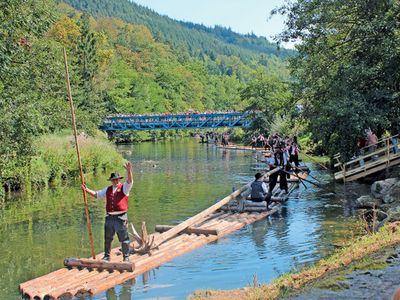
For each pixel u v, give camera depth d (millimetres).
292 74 29219
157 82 129125
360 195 20219
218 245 13250
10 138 19375
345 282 7633
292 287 8109
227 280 10336
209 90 165250
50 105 22844
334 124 22625
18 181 25688
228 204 18203
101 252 13180
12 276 11422
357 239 11594
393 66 22078
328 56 25625
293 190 22375
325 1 24344
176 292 9758
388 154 22531
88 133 43906
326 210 17422
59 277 10781
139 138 91375
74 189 26609
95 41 75562
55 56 22172
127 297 9594
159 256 12039
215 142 73250
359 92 22906
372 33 22828
